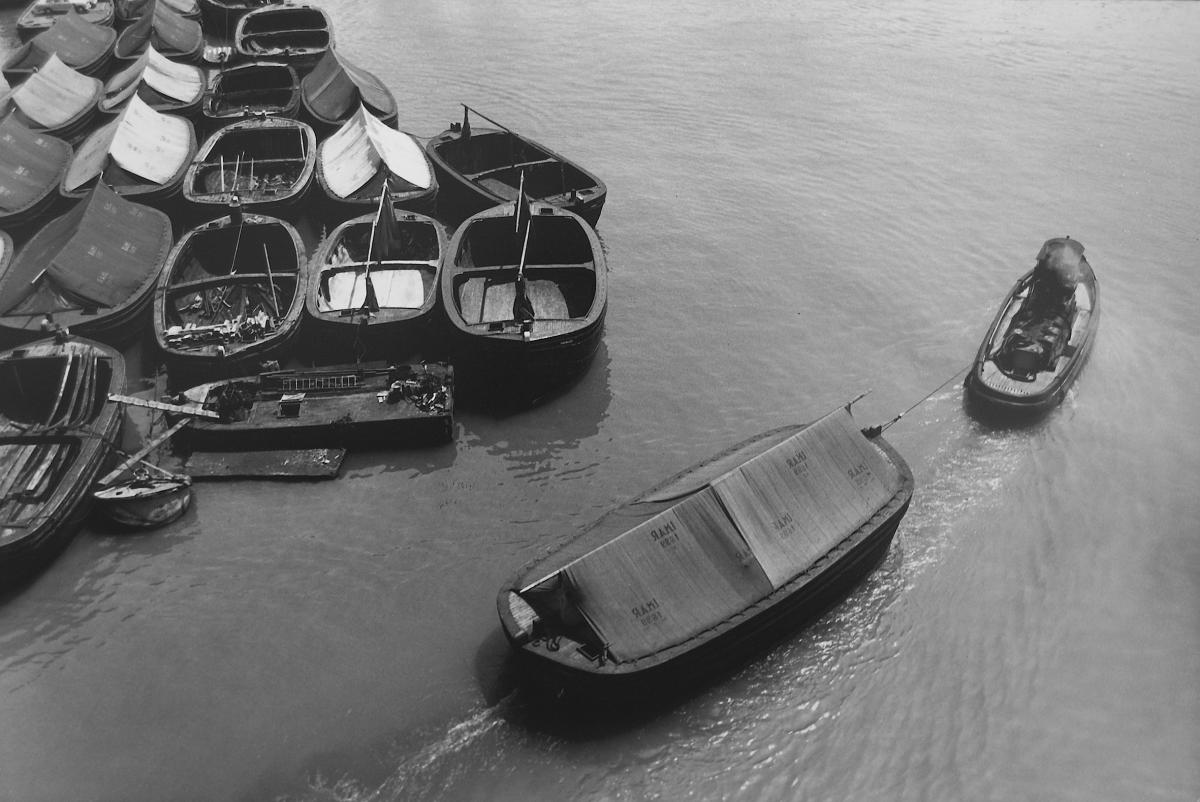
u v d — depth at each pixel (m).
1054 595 26.95
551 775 21.83
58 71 48.62
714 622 22.84
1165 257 42.38
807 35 65.69
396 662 24.27
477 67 59.22
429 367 32.38
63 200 40.41
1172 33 66.75
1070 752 22.86
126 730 22.56
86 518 27.89
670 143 51.22
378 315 33.16
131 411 32.00
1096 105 56.28
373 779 21.58
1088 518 29.47
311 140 44.41
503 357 31.39
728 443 32.12
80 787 21.33
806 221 44.81
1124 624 26.17
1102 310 38.62
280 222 37.31
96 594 26.00
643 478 30.59
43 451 28.44
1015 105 56.28
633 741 22.62
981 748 22.89
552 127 52.47
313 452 30.50
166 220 38.19
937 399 34.00
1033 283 34.28
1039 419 32.88
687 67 60.16
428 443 31.23
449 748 22.27
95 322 32.50
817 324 38.09
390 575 26.78
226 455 30.38
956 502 29.92
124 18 61.62
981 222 45.00
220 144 44.34
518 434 32.09
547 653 21.73
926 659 25.03
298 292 34.00
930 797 21.81
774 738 22.91
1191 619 26.33
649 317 38.25
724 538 23.81
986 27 67.75
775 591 23.73
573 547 23.91
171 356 31.19
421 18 66.38
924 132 53.03
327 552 27.44
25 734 22.45
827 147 51.25
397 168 40.81
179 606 25.69
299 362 34.44
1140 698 24.20
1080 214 45.59
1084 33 66.75
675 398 34.06
